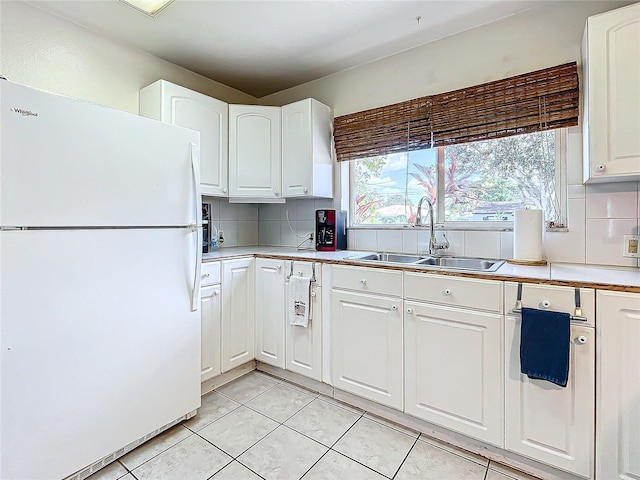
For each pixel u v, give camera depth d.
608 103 1.48
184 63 2.61
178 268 1.77
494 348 1.53
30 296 1.27
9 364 1.23
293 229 3.10
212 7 1.93
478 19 2.06
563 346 1.32
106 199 1.48
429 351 1.72
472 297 1.58
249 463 1.57
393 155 2.58
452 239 2.24
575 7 1.83
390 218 2.62
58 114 1.32
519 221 1.84
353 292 2.00
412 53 2.40
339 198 2.79
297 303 2.23
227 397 2.17
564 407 1.38
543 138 1.99
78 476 1.42
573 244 1.85
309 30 2.18
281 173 2.76
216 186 2.56
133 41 2.29
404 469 1.54
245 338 2.47
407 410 1.80
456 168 2.31
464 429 1.62
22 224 1.24
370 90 2.61
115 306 1.52
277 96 3.19
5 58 1.82
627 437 1.27
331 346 2.12
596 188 1.78
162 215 1.69
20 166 1.23
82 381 1.42
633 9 1.43
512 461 1.54
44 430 1.31
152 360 1.67
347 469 1.53
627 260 1.71
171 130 1.73
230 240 3.10
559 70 1.85
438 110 2.27
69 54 2.06
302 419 1.93
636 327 1.25
